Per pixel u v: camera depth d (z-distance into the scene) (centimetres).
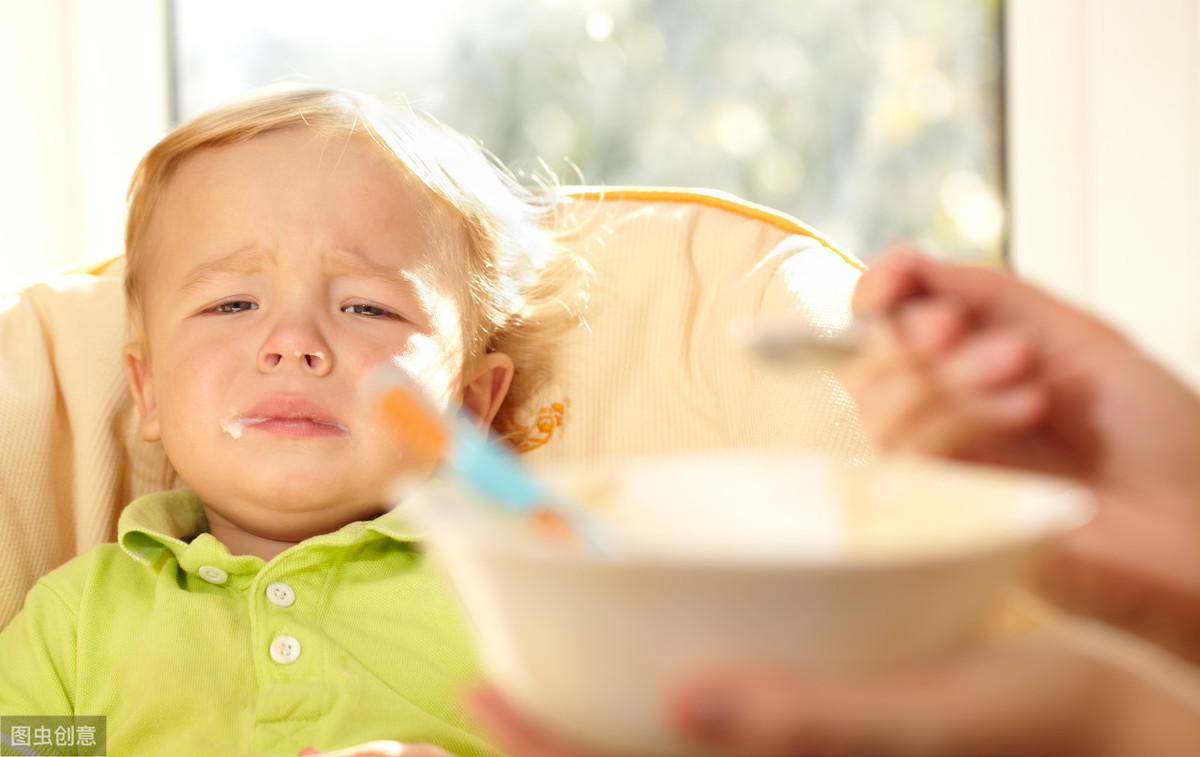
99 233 151
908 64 159
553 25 159
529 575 27
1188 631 41
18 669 77
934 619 27
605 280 100
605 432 95
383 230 88
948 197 160
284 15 159
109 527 90
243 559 80
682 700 26
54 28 147
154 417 91
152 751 74
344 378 82
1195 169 147
